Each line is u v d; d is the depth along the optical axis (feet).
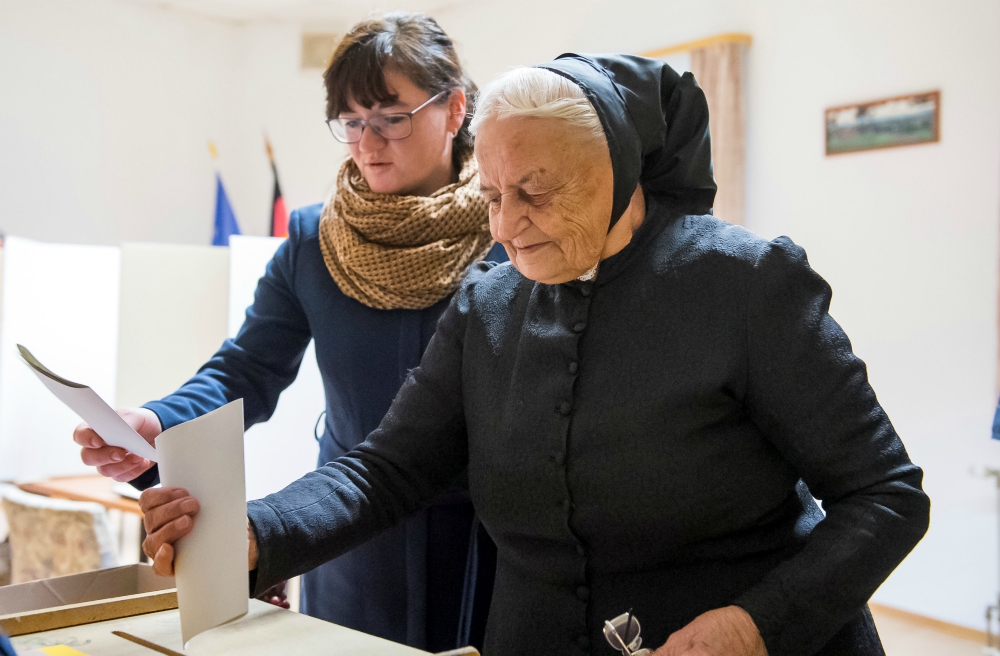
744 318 3.17
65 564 9.52
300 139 22.03
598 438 3.26
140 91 21.43
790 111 14.65
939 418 13.01
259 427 6.64
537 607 3.49
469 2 19.94
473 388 3.68
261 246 6.55
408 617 4.62
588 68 3.28
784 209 14.80
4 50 19.60
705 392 3.17
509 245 3.28
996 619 12.38
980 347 12.54
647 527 3.27
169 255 8.06
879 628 13.17
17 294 10.44
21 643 2.88
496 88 3.20
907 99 13.17
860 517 2.96
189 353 8.13
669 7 16.31
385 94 4.60
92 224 20.79
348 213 4.91
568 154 3.08
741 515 3.29
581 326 3.35
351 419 4.87
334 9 21.58
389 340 4.77
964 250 12.66
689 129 3.64
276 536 3.27
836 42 14.02
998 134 12.26
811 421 3.08
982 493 12.62
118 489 10.86
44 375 3.27
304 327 5.31
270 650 2.79
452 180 5.14
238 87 22.79
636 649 2.81
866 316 13.82
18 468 10.72
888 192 13.47
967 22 12.52
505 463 3.46
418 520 4.58
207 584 2.88
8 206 19.69
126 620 3.14
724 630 2.83
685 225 3.46
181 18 21.94
